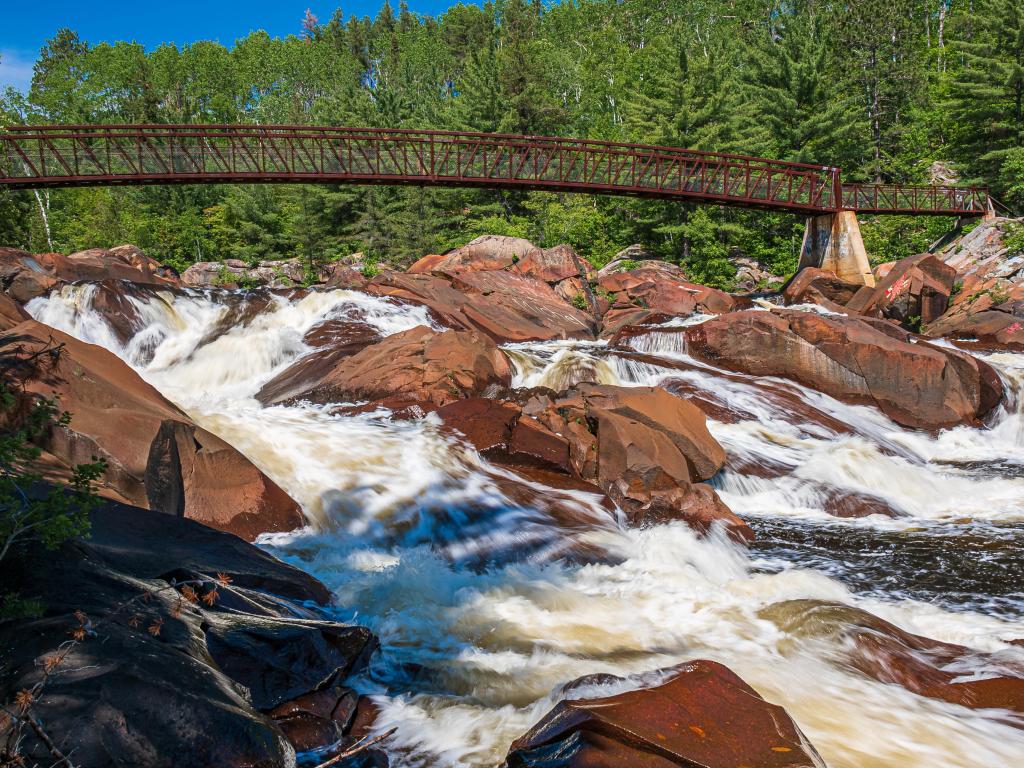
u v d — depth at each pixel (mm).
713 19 92625
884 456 15070
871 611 8797
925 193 40062
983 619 8547
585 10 110875
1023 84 45656
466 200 57156
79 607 5176
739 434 16547
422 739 5625
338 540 10172
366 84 119812
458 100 64312
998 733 5977
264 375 21109
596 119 74688
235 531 9773
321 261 54719
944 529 12234
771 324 20688
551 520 11125
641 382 19562
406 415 14445
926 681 6836
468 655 7102
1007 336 26109
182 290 24531
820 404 19141
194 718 4352
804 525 12500
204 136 30203
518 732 5727
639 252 48562
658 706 5070
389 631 7480
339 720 5605
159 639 5145
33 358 9227
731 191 37281
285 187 58438
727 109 49719
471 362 16125
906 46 63250
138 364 21922
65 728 4004
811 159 50906
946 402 19188
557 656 7125
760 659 7172
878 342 19688
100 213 54125
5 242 44781
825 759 5480
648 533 11180
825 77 53938
